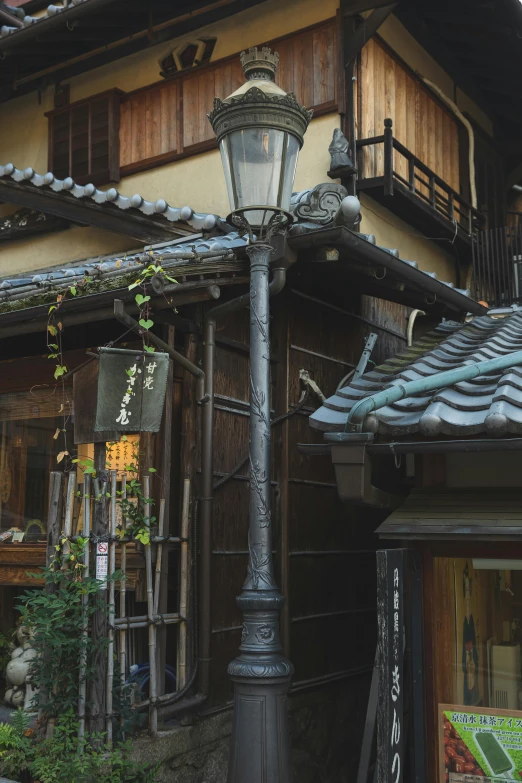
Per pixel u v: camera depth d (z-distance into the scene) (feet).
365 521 31.78
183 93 34.58
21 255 36.70
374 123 32.45
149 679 21.52
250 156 17.56
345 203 21.24
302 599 26.96
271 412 27.02
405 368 22.22
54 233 35.76
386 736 16.30
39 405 27.71
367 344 29.86
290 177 17.95
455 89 40.70
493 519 16.93
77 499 22.39
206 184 33.55
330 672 28.09
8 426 28.32
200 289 21.66
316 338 29.04
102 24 34.91
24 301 23.11
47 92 38.68
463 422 16.62
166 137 34.81
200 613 22.58
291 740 25.40
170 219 27.50
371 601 31.53
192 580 22.82
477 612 18.26
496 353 21.59
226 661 23.61
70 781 17.74
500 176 45.88
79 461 21.54
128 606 24.08
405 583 18.15
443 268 38.58
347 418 17.94
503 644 17.97
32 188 31.12
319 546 28.35
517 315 28.81
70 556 19.44
